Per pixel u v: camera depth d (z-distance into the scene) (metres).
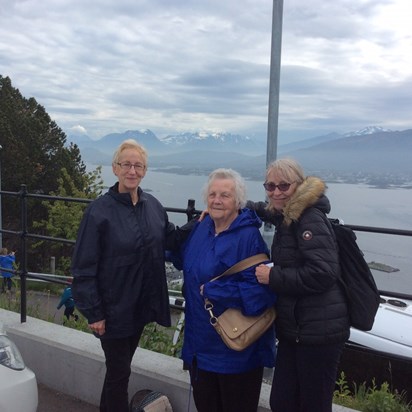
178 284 6.11
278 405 2.54
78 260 2.73
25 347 3.92
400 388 4.86
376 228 2.79
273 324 2.64
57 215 26.56
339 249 2.43
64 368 3.70
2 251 15.76
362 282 2.40
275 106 6.26
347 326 2.39
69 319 5.87
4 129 35.62
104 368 3.47
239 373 2.61
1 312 4.50
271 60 6.21
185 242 2.97
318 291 2.32
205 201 2.73
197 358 2.67
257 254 2.60
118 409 2.94
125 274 2.78
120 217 2.78
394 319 5.28
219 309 2.57
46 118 41.06
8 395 2.36
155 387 3.33
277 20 6.15
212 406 2.76
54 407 3.53
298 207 2.38
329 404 2.49
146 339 4.64
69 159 39.31
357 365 5.06
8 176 35.75
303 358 2.43
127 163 2.78
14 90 40.25
